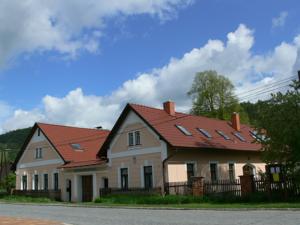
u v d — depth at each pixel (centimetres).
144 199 2944
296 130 2373
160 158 3203
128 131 3506
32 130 4697
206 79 5900
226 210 2130
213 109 5822
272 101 2528
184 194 2941
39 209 2838
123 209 2562
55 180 4341
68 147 4409
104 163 3672
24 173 4772
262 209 2039
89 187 3950
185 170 3294
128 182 3456
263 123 2527
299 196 2383
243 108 5969
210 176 3534
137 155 3400
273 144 2491
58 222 1792
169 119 3531
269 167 2466
